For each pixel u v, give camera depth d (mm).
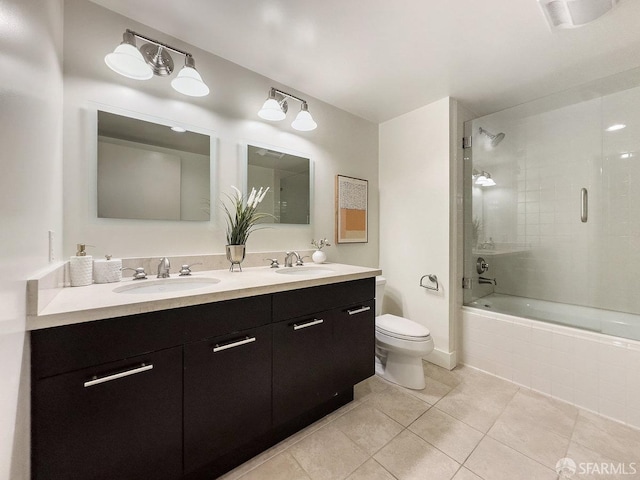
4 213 591
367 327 1762
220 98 1716
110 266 1252
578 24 1418
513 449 1350
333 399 1658
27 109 762
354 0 1283
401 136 2602
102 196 1321
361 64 1796
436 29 1473
